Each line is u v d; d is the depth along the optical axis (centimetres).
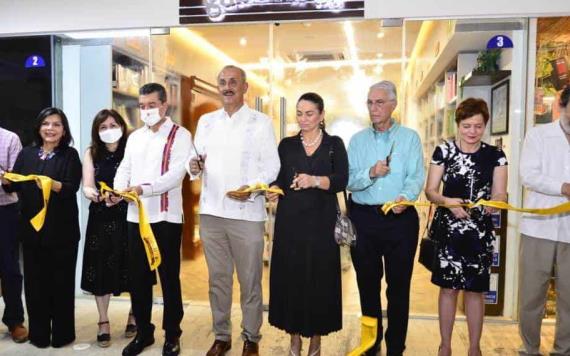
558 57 341
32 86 393
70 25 374
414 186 257
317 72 388
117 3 367
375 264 269
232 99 263
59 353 290
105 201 279
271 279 258
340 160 251
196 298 399
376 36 376
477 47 371
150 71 393
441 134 389
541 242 265
